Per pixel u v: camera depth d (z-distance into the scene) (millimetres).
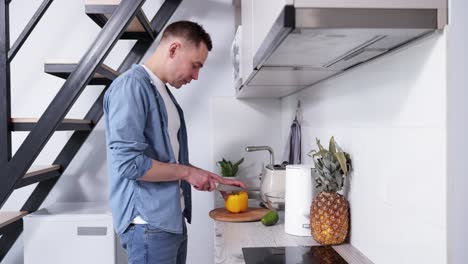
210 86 2736
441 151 767
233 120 2646
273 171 1838
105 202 2688
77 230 2221
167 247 1597
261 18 1012
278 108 2650
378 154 1059
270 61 1110
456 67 745
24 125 1953
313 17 692
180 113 1847
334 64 1179
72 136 2566
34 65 2699
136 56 2596
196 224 2781
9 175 1890
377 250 1074
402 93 914
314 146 1784
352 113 1256
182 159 1850
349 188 1287
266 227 1566
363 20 703
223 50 2730
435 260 796
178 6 2703
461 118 750
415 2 718
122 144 1435
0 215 2283
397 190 952
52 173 2400
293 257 1171
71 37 2701
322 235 1265
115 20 1964
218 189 2381
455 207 756
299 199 1413
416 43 839
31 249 2215
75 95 1934
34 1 2695
